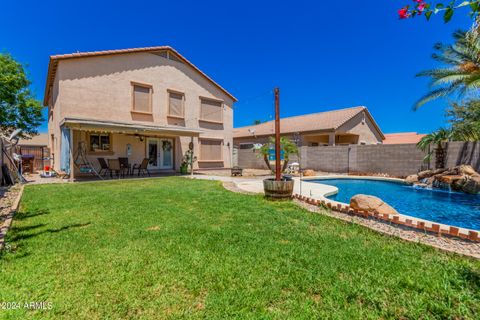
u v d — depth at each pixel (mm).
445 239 4016
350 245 3709
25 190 8523
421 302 2350
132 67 14523
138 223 4766
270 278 2764
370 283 2670
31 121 22453
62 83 12250
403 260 3207
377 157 14766
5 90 20016
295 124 23938
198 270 2934
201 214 5457
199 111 17594
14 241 3805
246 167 21812
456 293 2480
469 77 10102
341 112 23203
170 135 14672
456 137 12320
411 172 13391
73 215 5328
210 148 18281
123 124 12719
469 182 9570
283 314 2191
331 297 2436
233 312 2213
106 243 3744
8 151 11508
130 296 2443
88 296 2439
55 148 15078
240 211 5742
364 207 5680
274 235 4137
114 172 14117
